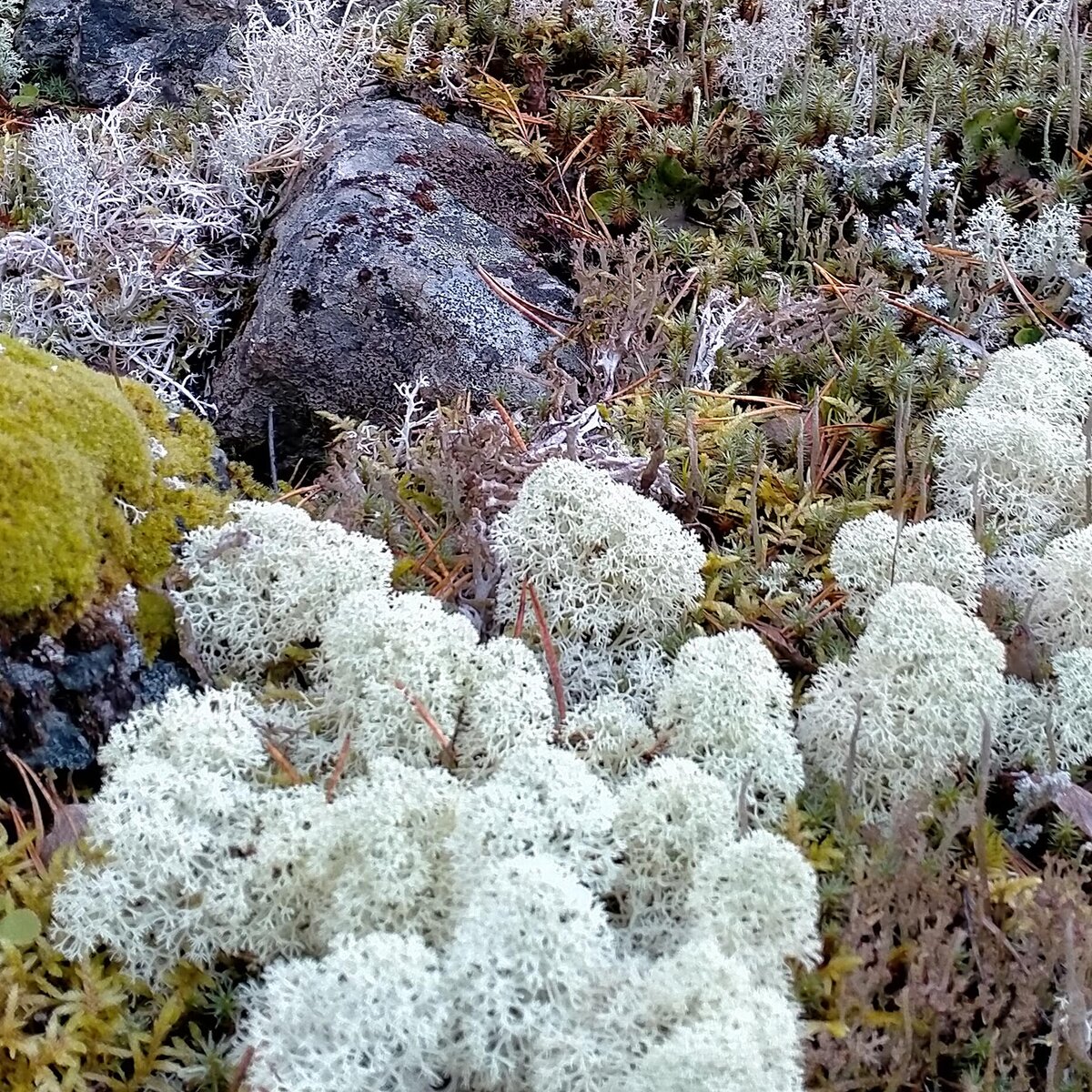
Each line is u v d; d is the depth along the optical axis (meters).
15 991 0.40
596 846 0.41
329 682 0.48
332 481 0.59
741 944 0.39
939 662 0.46
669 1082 0.36
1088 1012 0.40
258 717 0.46
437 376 0.66
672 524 0.51
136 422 0.51
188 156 0.77
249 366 0.67
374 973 0.38
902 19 0.81
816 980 0.41
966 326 0.68
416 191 0.71
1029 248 0.70
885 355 0.66
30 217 0.74
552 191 0.77
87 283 0.67
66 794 0.46
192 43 0.91
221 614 0.49
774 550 0.58
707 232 0.74
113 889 0.41
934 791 0.47
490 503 0.55
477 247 0.70
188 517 0.51
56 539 0.46
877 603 0.47
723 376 0.66
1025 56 0.77
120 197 0.70
